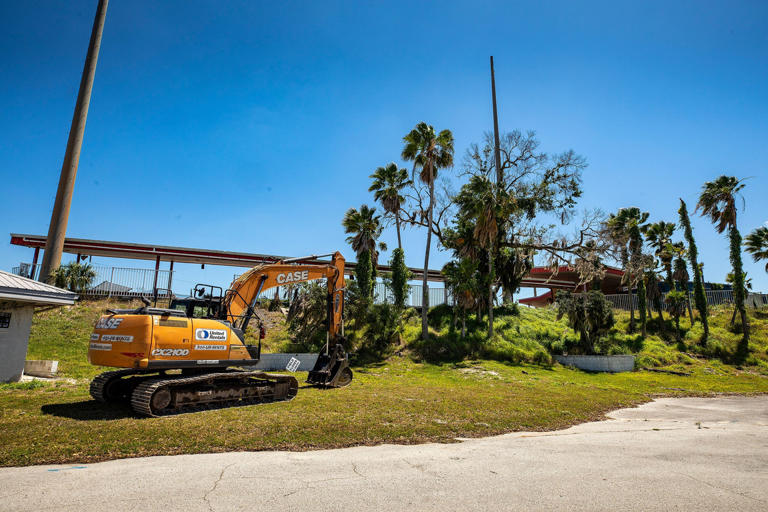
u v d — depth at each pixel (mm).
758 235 35375
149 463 5629
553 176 31891
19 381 12336
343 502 4383
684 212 32625
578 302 26125
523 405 11766
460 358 23609
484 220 27094
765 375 23672
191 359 9711
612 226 31781
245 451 6418
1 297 11375
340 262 14578
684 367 24656
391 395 12391
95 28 24344
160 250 31188
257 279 12203
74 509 4023
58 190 22641
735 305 30891
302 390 13102
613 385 18766
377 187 30078
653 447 7359
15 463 5508
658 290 33281
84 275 24078
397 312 25141
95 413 8578
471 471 5637
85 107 23703
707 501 4602
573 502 4516
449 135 28672
